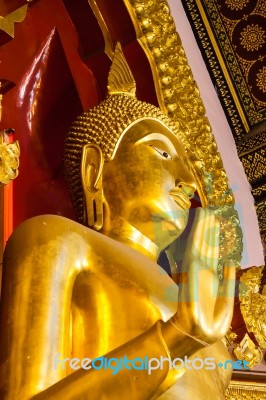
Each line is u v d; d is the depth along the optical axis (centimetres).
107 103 518
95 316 428
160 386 370
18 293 402
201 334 371
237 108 697
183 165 500
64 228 429
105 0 573
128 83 537
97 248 437
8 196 484
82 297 430
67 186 510
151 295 437
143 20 573
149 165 486
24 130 528
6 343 389
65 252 421
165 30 584
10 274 410
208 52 692
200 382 436
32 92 538
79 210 497
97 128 501
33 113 537
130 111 506
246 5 696
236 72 699
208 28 691
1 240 467
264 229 670
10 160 450
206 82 684
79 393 367
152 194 482
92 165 493
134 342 378
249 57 697
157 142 496
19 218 500
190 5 691
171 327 374
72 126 512
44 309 398
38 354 385
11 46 528
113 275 435
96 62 568
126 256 448
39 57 545
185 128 576
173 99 577
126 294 434
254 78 697
